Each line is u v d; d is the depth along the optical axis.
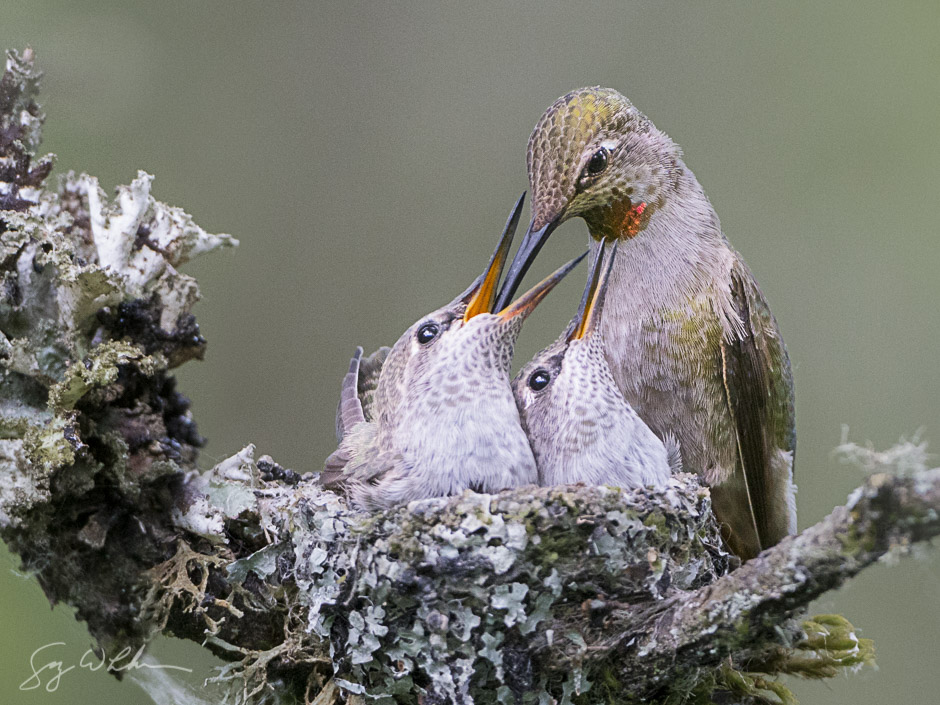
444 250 9.02
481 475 5.22
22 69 4.90
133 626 4.65
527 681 4.42
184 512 4.70
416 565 4.51
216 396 8.58
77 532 4.54
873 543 3.70
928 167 9.23
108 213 4.82
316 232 8.97
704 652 4.18
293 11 9.21
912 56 9.40
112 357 4.47
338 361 8.67
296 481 5.45
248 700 4.74
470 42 9.49
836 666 4.70
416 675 4.50
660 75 9.53
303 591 4.58
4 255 4.52
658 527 4.68
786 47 9.53
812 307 9.09
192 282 4.86
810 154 9.38
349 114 9.21
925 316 8.88
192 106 8.91
